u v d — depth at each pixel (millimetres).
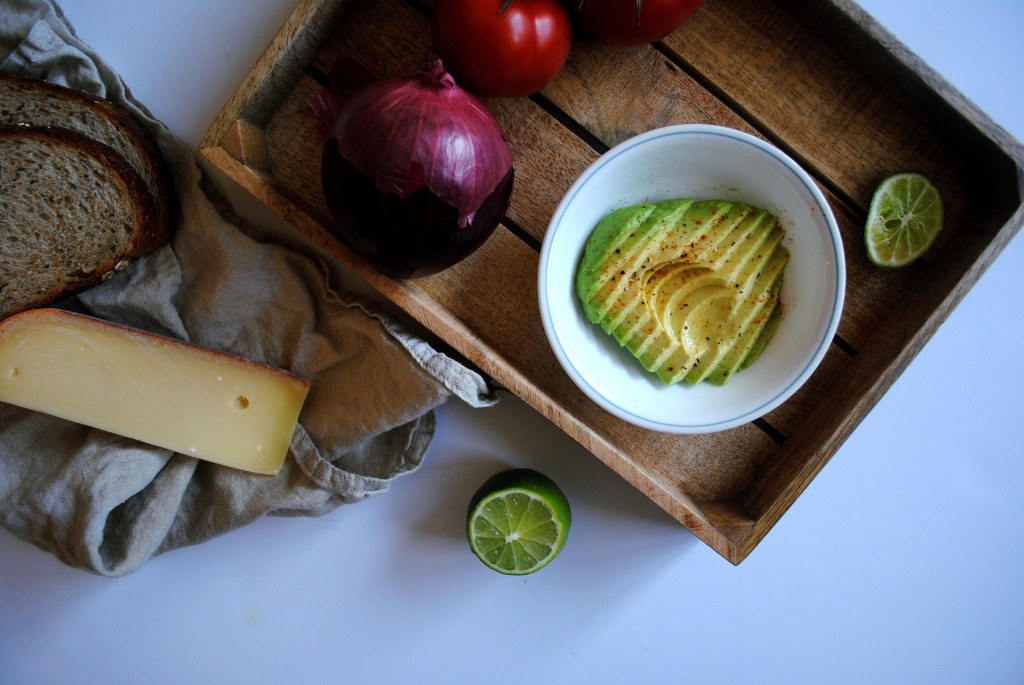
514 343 460
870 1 483
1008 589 512
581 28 441
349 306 465
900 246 444
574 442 502
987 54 479
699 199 438
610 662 527
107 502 461
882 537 513
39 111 446
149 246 464
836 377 464
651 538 511
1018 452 499
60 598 521
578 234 428
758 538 444
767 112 446
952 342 496
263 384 469
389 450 497
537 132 450
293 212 425
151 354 465
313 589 525
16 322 458
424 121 381
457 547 520
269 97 431
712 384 441
